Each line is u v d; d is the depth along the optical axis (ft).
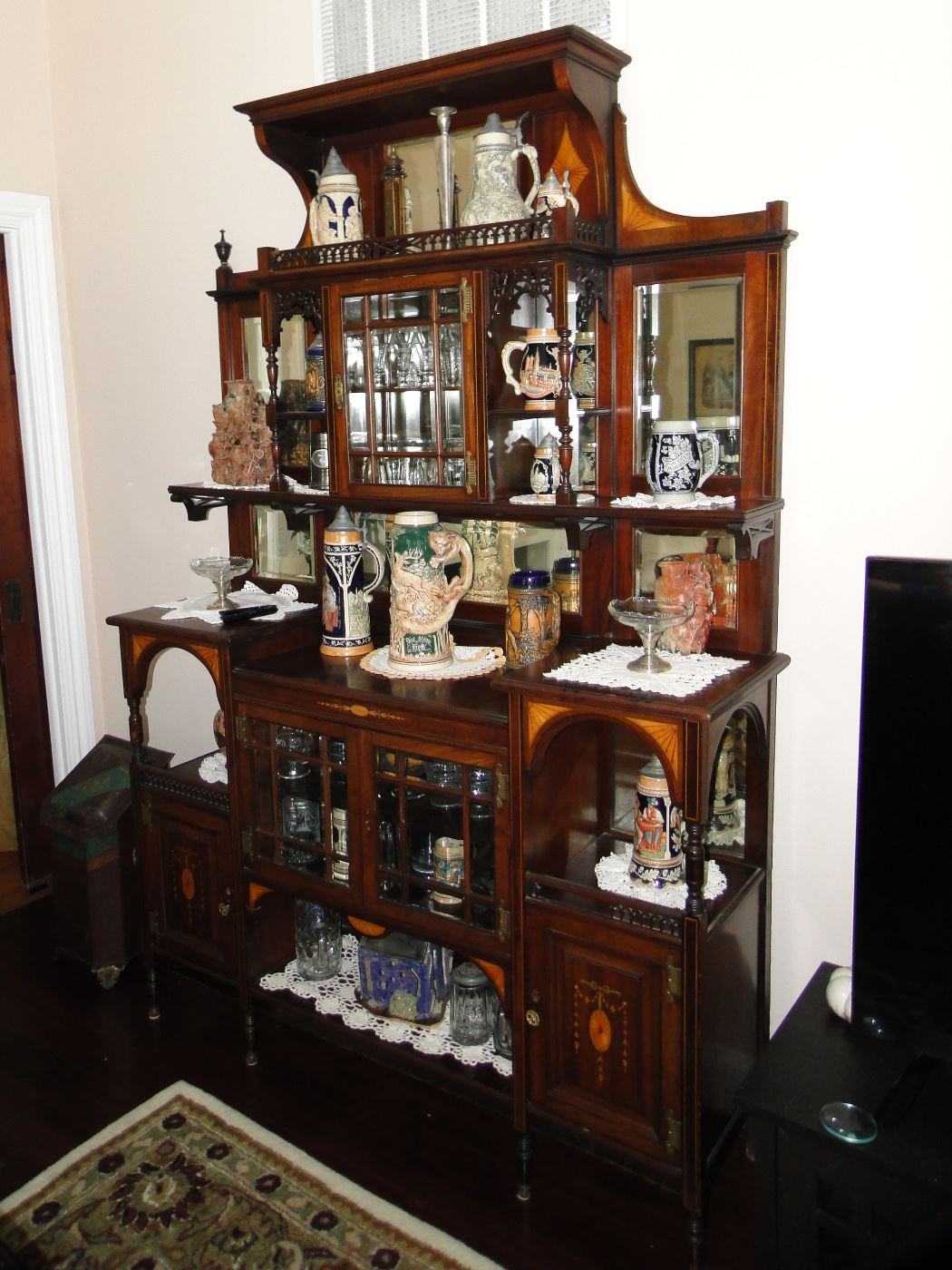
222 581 7.59
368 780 6.33
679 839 5.76
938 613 4.38
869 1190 4.52
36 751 10.08
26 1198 6.09
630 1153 5.67
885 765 4.66
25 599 9.85
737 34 5.72
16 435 9.62
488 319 5.98
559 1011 5.82
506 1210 5.98
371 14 7.14
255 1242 5.76
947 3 5.15
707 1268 5.52
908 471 5.63
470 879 6.07
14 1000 8.20
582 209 6.17
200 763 7.84
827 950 6.35
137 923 8.41
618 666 5.74
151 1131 6.62
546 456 6.31
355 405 6.68
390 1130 6.66
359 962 7.09
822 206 5.62
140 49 8.42
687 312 5.94
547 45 5.53
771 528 5.78
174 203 8.50
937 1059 4.89
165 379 8.95
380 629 7.70
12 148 8.94
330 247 6.51
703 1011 5.33
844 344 5.69
